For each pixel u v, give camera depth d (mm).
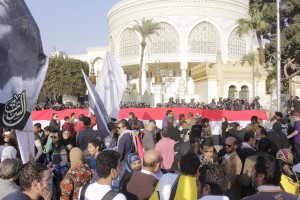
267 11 49531
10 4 4855
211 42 71562
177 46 70500
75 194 5355
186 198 4207
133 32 73625
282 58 50750
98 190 4039
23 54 4953
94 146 6863
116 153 4227
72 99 64062
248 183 6383
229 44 73375
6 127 4762
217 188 4000
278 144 10094
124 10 75438
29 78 4992
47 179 3488
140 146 8148
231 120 19719
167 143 8086
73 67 61656
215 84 44188
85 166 5594
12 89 4844
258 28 46312
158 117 20078
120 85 11672
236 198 6668
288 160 5508
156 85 41562
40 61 5121
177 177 4363
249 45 77125
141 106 30859
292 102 29297
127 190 5051
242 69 45031
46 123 18484
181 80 51031
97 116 9078
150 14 71438
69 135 9148
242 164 7195
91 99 9688
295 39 47375
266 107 36062
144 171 5168
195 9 70562
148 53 71562
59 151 8766
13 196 3236
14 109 4848
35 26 5023
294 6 49500
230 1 72938
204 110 19719
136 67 78500
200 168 4301
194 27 70625
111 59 11656
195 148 7148
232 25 73438
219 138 18438
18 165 4445
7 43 4832
